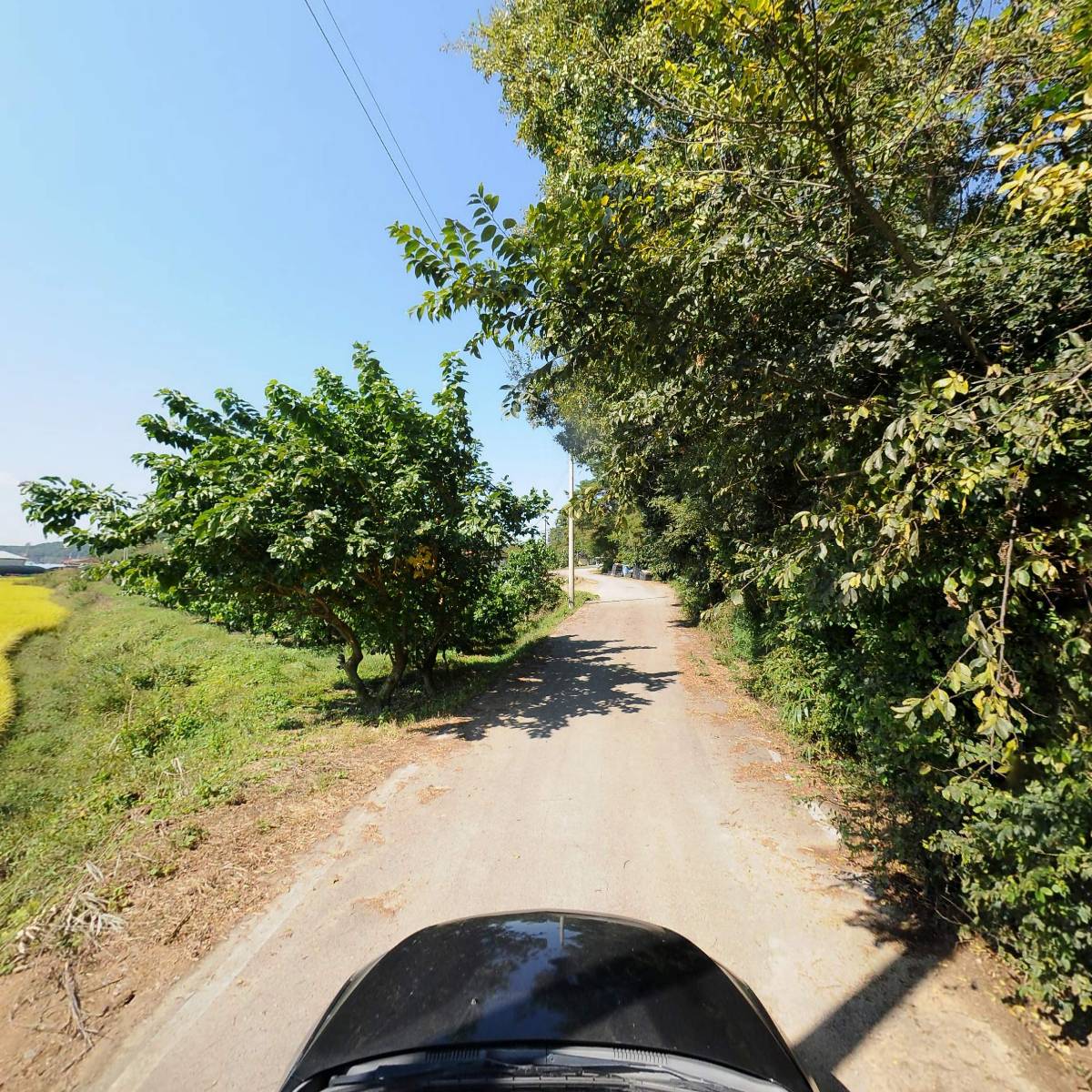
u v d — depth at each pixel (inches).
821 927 140.9
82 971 132.9
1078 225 104.4
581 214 130.8
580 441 577.9
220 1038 112.2
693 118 145.3
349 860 178.9
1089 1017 107.4
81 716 500.1
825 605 135.6
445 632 426.9
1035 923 99.7
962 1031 108.4
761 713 325.7
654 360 159.3
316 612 371.2
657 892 158.2
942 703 90.0
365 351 373.7
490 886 163.2
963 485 85.0
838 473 126.4
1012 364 108.4
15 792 318.7
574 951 87.2
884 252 131.3
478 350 151.8
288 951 137.6
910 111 130.8
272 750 290.2
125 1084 102.9
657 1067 66.4
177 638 842.8
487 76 430.6
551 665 489.4
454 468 394.3
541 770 251.3
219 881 167.8
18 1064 108.4
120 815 230.2
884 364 110.2
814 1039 108.4
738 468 188.1
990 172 138.4
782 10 96.0
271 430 346.0
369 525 332.8
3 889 181.6
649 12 122.2
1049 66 113.3
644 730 304.2
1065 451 81.5
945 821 136.6
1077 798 92.4
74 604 1478.8
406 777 245.8
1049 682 103.7
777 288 145.3
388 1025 74.2
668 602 968.9
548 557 915.4
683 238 143.6
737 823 197.5
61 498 301.7
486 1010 74.1
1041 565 87.3
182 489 310.8
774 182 126.0
